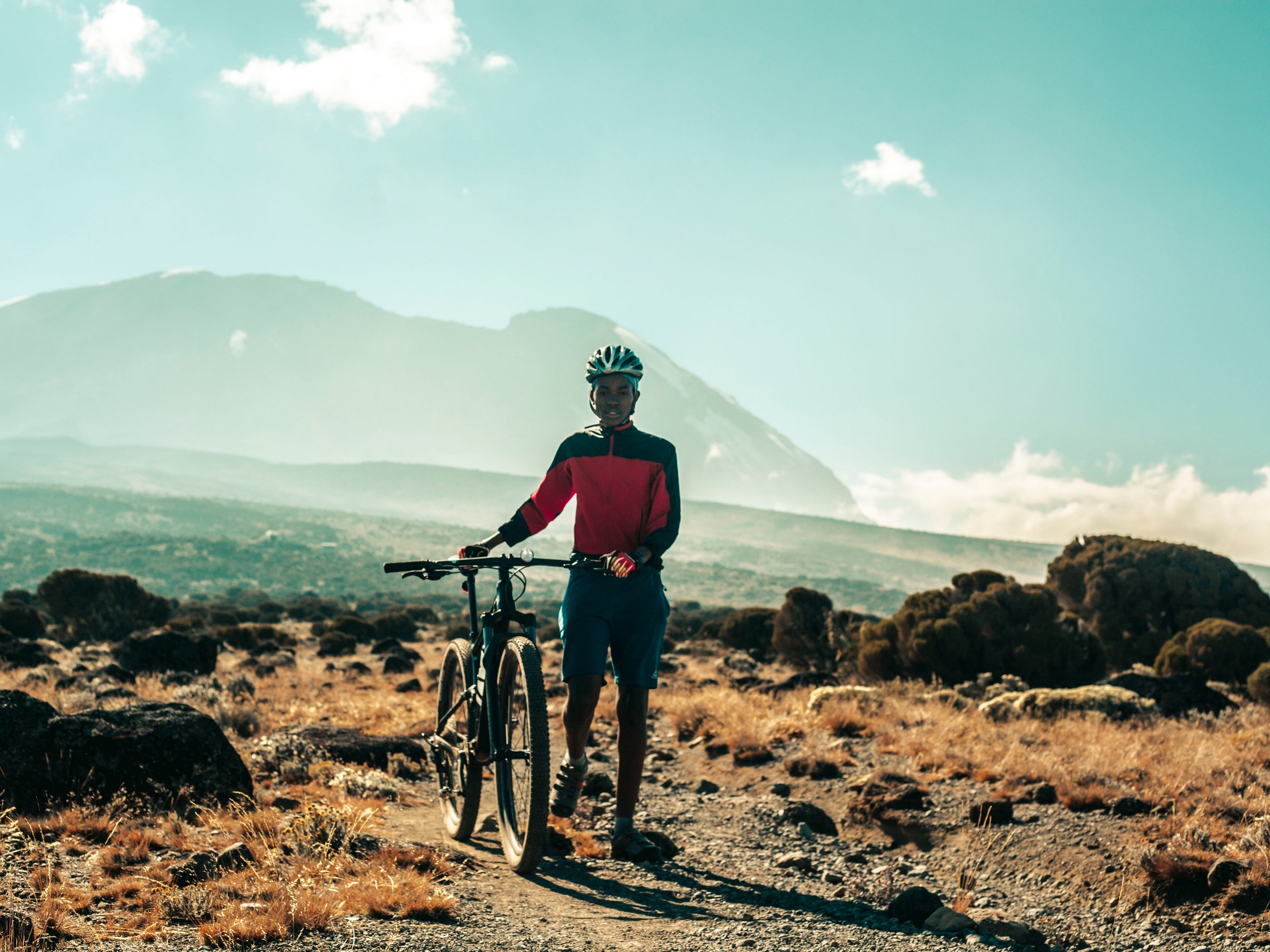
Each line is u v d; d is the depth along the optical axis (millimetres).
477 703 4465
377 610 108438
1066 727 8633
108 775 5039
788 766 7523
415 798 6262
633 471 4516
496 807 5844
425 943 3018
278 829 4668
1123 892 4598
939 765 7141
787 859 5297
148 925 3172
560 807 4836
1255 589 26172
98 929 3102
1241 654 18453
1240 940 3932
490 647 4309
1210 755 7113
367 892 3502
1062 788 6121
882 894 4535
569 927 3416
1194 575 26141
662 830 5926
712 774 7832
